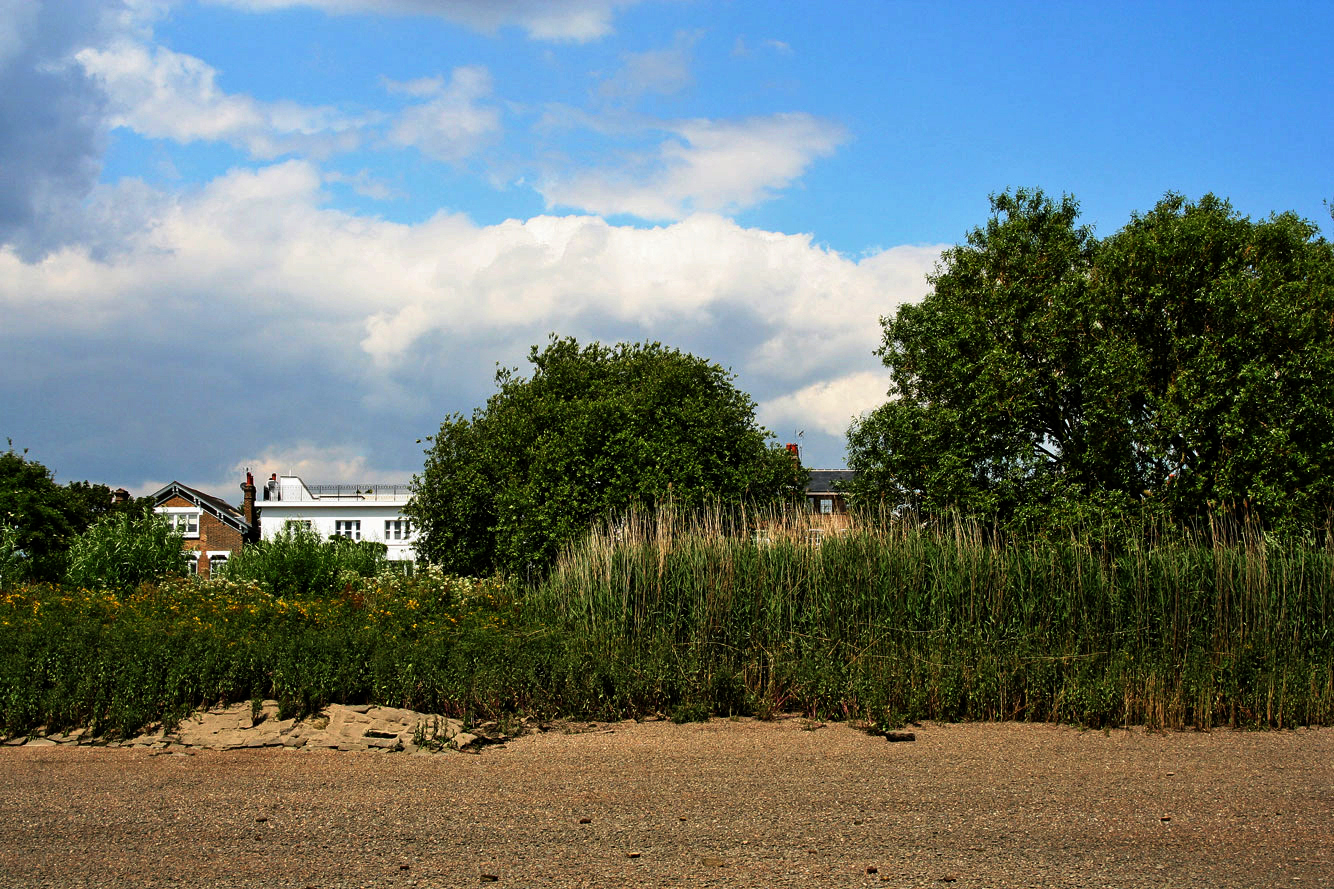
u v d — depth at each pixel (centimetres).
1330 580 1109
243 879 482
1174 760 790
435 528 2627
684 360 2462
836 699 980
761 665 1051
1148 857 522
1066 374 1812
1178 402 1681
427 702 911
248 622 1173
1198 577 1097
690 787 678
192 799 641
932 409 1969
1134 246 1814
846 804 631
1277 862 516
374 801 637
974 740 873
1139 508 1622
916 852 529
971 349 1933
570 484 2073
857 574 1093
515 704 947
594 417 2159
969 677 987
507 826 578
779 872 495
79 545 2225
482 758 779
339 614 1266
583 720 949
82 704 846
